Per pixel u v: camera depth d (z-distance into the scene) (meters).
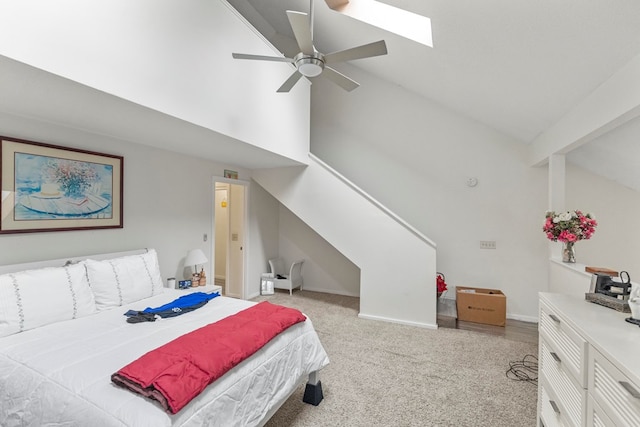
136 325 1.99
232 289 5.00
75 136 2.46
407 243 3.78
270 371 1.71
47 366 1.45
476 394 2.27
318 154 5.22
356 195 4.04
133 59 1.81
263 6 4.66
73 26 1.53
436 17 2.39
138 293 2.55
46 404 1.29
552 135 3.15
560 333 1.50
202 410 1.27
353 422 1.95
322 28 4.03
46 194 2.28
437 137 4.44
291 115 3.75
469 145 4.27
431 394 2.26
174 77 2.09
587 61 2.00
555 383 1.55
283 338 1.93
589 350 1.20
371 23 3.01
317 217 4.26
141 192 3.05
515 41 2.16
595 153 3.14
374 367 2.66
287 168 4.47
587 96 2.37
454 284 4.34
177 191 3.49
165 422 1.13
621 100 1.92
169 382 1.24
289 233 5.60
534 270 3.96
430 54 3.03
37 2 1.39
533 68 2.37
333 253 5.24
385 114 4.76
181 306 2.38
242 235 4.75
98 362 1.48
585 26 1.73
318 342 2.22
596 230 3.56
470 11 2.10
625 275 1.60
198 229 3.80
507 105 3.25
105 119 2.19
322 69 2.20
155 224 3.21
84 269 2.28
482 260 4.20
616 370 1.00
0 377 1.46
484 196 4.19
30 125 2.19
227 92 2.60
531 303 3.97
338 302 4.65
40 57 1.40
